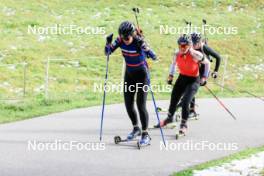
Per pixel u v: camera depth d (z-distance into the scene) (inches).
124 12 2357.3
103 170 583.8
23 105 1000.9
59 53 1843.0
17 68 1648.6
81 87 1518.2
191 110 892.6
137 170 587.2
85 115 927.0
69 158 632.4
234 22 2330.2
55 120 876.6
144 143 693.3
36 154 648.4
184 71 757.3
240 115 950.4
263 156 651.5
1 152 654.5
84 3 2471.7
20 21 2151.8
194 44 776.9
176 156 654.5
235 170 583.8
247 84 1649.9
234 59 1937.7
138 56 667.4
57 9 2359.7
